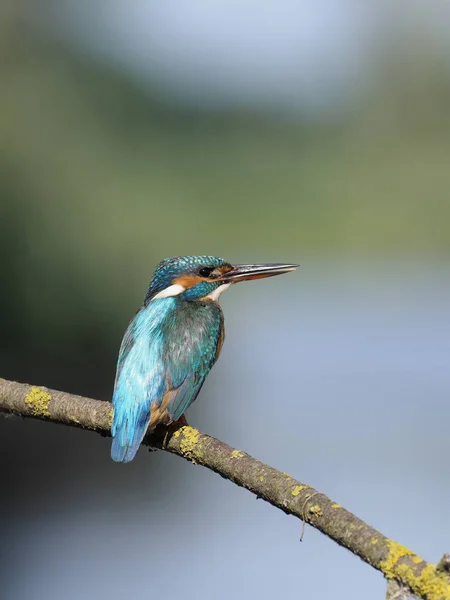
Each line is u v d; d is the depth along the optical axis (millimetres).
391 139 34469
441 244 30312
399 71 35125
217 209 29391
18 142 21547
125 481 12891
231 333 21469
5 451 12805
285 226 30375
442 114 34781
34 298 15328
